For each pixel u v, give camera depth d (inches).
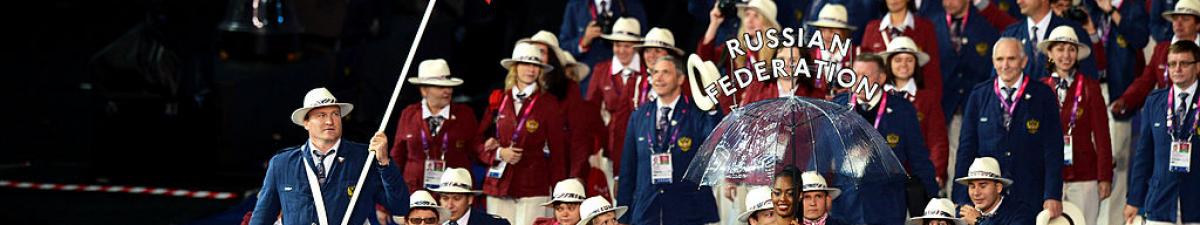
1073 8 747.4
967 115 682.8
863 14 786.2
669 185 673.0
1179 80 666.8
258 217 582.2
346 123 897.5
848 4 788.0
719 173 571.5
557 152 715.4
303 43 943.0
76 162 970.1
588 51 819.4
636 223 676.7
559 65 721.6
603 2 820.6
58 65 1050.7
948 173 747.4
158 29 923.4
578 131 716.0
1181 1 743.1
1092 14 770.2
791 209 526.0
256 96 941.2
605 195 716.0
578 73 778.2
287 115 943.7
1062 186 673.6
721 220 720.3
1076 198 691.4
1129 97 735.1
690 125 673.0
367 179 583.2
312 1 943.0
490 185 712.4
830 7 742.5
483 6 939.3
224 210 836.0
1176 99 669.3
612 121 749.9
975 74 756.6
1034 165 673.0
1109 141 690.2
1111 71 762.8
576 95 721.0
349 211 564.7
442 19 937.5
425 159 717.3
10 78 1035.9
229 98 938.7
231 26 930.7
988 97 679.1
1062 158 673.0
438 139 715.4
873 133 579.8
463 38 941.2
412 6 935.0
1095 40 753.0
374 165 584.1
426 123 716.7
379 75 908.6
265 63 940.0
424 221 647.1
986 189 653.3
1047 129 673.0
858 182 615.2
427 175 714.2
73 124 1008.9
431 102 717.3
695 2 844.0
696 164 583.2
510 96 718.5
